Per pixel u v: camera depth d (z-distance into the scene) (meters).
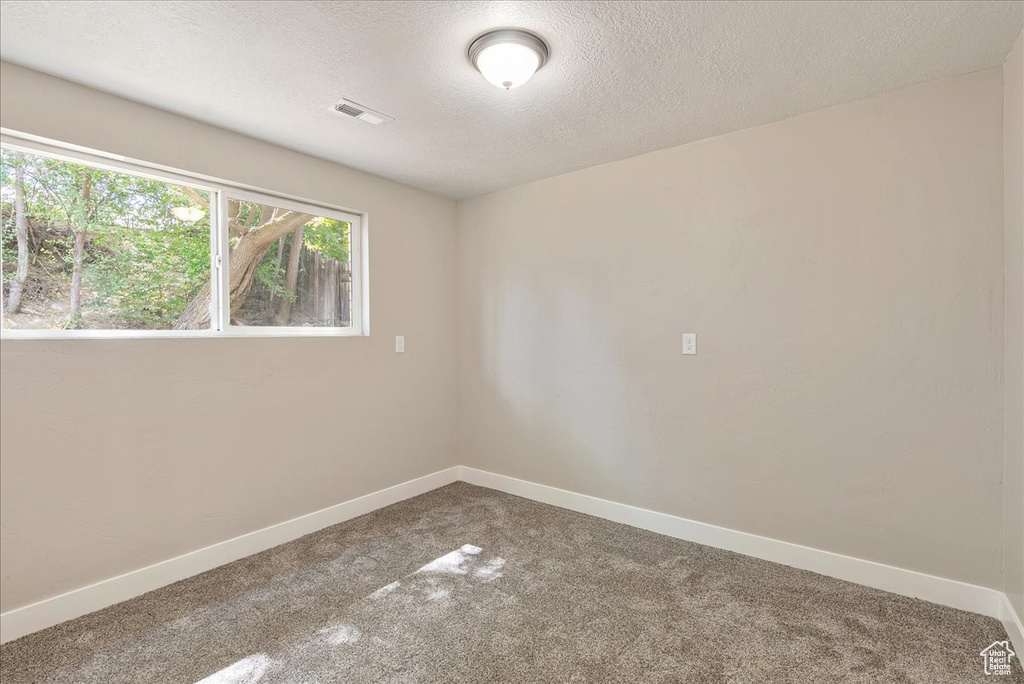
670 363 2.79
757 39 1.73
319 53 1.80
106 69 1.90
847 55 1.84
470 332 3.72
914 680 1.61
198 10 1.55
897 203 2.12
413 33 1.69
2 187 1.94
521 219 3.41
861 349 2.22
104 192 2.19
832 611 2.01
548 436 3.31
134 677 1.65
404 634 1.88
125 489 2.15
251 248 2.68
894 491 2.15
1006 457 1.89
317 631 1.90
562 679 1.63
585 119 2.38
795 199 2.37
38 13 1.56
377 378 3.22
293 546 2.66
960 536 2.02
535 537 2.77
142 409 2.20
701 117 2.37
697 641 1.82
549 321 3.29
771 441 2.46
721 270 2.60
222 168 2.45
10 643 1.82
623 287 2.95
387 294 3.28
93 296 2.16
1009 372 1.86
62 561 1.98
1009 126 1.84
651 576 2.31
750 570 2.37
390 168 3.06
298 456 2.80
